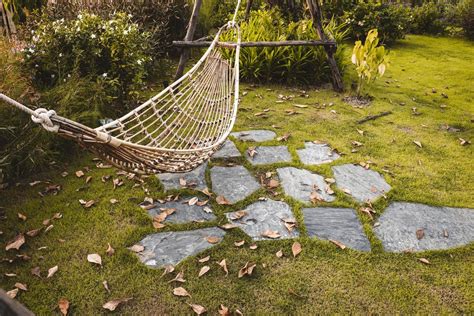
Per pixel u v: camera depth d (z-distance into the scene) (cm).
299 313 200
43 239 244
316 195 285
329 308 204
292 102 453
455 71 566
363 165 326
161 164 235
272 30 538
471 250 242
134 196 284
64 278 217
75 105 337
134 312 200
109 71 387
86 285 214
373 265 230
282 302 205
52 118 162
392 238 251
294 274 223
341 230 255
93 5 508
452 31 802
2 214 264
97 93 353
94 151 193
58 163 321
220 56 389
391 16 699
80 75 383
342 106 444
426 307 206
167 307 203
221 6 744
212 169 317
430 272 227
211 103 349
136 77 399
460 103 459
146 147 210
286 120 406
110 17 477
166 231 252
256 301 206
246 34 515
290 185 298
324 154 344
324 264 230
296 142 361
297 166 322
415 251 241
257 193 288
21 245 237
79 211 268
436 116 423
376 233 254
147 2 557
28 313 91
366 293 213
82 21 388
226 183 299
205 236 247
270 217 264
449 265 233
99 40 383
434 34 815
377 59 436
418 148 358
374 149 354
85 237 246
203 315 199
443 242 248
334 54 518
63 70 371
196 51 611
